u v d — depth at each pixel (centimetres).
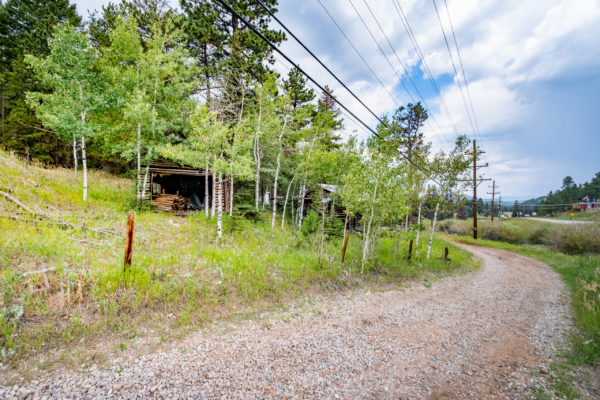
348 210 1170
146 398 326
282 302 698
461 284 1130
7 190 1014
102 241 845
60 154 2078
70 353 400
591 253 2088
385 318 664
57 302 484
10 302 452
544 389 396
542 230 2802
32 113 1947
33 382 336
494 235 3253
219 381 370
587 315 700
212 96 1512
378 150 1139
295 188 2273
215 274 738
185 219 1475
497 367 462
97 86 1400
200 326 529
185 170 1780
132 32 1445
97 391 332
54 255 654
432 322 663
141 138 1548
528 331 637
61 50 1245
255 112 1764
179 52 1538
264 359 436
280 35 1850
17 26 2342
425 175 1586
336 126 2500
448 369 449
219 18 1792
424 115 3834
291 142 1966
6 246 639
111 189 1609
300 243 1288
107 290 552
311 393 359
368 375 414
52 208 1042
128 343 445
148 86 1499
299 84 2330
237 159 1328
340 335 548
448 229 3944
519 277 1349
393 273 1147
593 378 429
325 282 892
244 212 1519
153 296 574
